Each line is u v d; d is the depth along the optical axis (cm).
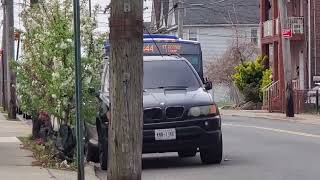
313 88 5856
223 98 9356
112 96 1091
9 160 2175
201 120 2044
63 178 1800
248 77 6931
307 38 6244
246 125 4181
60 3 2142
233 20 10025
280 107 5953
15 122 4506
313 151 2505
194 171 2019
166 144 2014
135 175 1088
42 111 2288
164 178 1892
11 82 4934
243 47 9325
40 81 2198
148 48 3566
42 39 2152
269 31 6700
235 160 2270
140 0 1086
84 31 2098
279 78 6066
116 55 1080
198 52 3762
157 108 2017
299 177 1870
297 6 6544
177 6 7719
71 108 2070
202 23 9950
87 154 2317
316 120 4612
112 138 1095
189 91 2159
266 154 2433
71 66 2056
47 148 2338
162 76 2214
